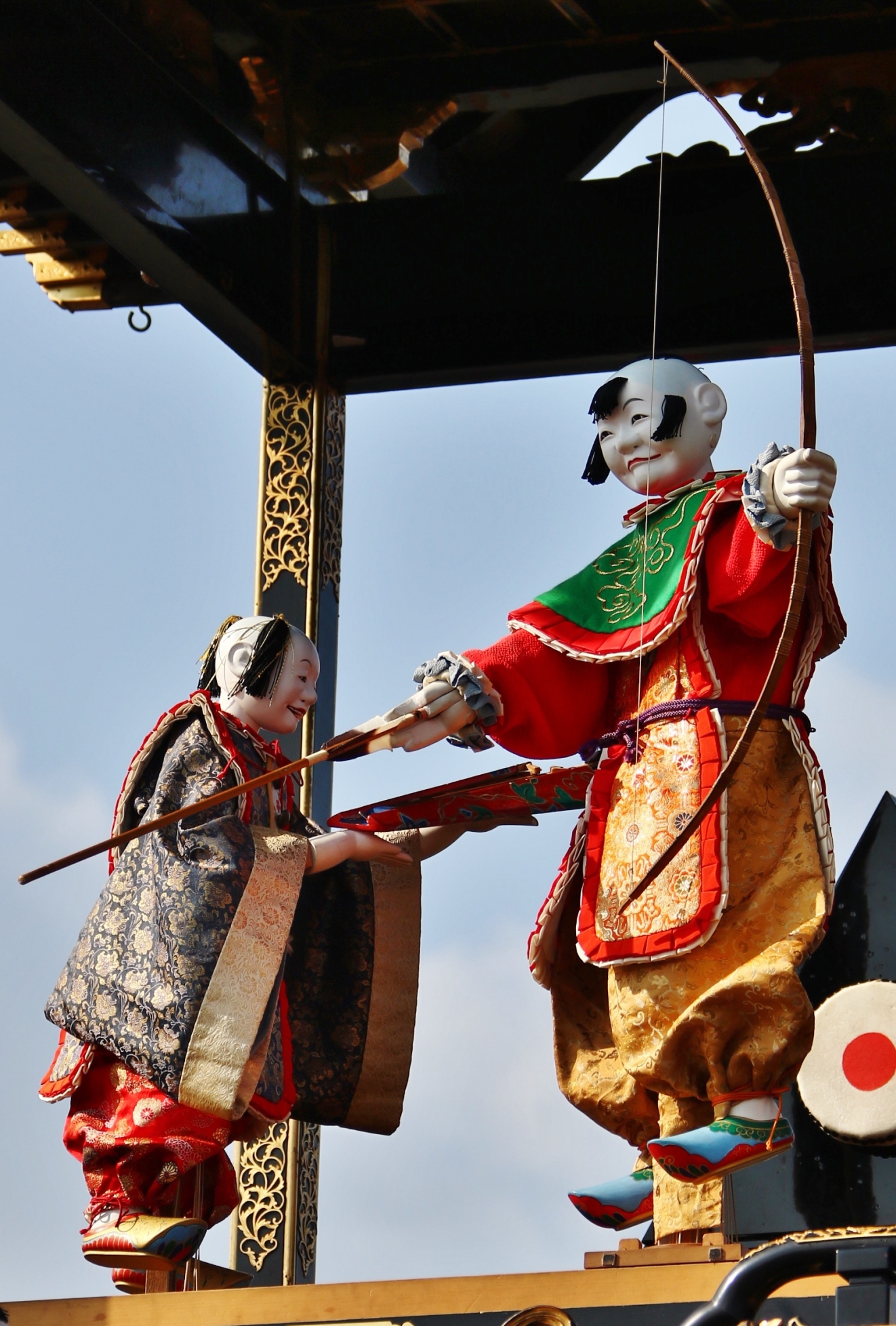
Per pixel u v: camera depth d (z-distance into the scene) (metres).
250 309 15.10
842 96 14.55
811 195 15.01
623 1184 11.22
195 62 14.44
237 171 15.05
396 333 15.74
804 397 9.67
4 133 13.27
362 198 15.63
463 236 15.59
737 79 14.57
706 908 10.07
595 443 11.92
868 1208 10.93
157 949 10.50
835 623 10.92
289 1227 13.63
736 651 10.83
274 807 11.47
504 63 14.69
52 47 13.30
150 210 14.06
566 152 15.20
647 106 14.89
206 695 11.35
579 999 11.34
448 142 15.24
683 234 15.29
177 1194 10.57
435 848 11.98
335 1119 11.84
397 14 14.33
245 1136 10.83
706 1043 9.93
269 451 15.57
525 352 15.59
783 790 10.58
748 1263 6.75
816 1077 11.03
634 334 15.42
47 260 15.82
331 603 15.35
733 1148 9.73
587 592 11.16
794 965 9.84
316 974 11.91
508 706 11.09
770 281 15.15
